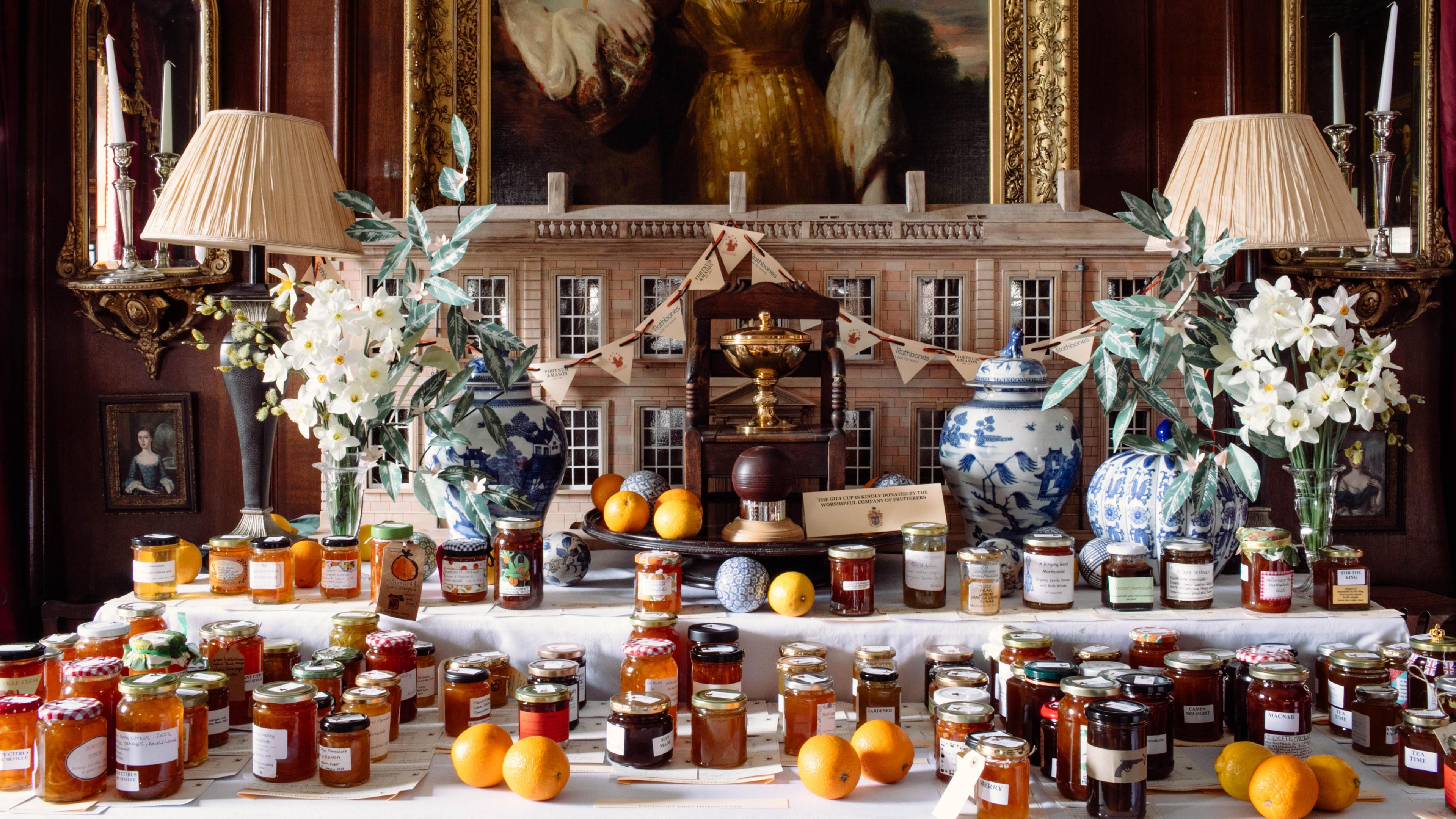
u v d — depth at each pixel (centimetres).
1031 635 132
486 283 190
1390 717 127
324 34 196
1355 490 198
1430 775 119
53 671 131
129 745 111
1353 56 195
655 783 119
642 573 143
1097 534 167
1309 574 167
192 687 122
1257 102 197
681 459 191
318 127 170
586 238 188
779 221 188
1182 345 142
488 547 154
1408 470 198
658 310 186
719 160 193
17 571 191
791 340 160
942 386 192
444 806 113
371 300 144
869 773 119
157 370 197
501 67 194
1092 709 112
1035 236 188
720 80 193
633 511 158
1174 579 146
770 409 168
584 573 163
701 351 167
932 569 147
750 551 148
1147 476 156
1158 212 145
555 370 187
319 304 144
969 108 194
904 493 157
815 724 126
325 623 143
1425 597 188
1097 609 146
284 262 195
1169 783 119
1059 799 117
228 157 160
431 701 143
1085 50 198
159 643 125
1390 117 190
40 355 194
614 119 193
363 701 123
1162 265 189
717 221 188
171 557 150
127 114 193
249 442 172
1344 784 113
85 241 194
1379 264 192
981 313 190
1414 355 198
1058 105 192
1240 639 142
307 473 196
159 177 194
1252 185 160
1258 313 139
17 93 192
